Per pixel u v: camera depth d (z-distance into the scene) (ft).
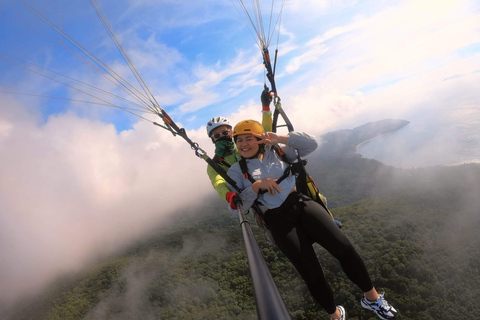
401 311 175.63
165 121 10.65
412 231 246.68
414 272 197.88
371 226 270.26
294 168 10.17
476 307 162.71
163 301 294.25
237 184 10.47
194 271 341.62
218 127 12.42
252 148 10.26
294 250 9.05
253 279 4.17
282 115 11.14
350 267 9.05
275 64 11.53
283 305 3.50
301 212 9.56
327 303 9.16
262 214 10.05
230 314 238.89
